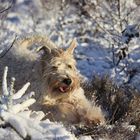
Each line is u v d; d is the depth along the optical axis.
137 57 18.86
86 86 14.86
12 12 30.41
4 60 13.98
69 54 13.55
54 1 26.44
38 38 14.70
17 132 9.38
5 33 20.48
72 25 24.97
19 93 10.13
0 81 13.48
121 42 18.11
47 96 12.98
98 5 21.28
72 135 10.25
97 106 13.80
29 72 13.30
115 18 20.39
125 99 14.16
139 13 19.47
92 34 23.41
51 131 9.76
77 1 24.91
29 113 10.09
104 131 11.54
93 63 19.47
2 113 9.50
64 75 12.75
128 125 12.29
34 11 29.19
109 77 15.82
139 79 16.61
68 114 13.02
